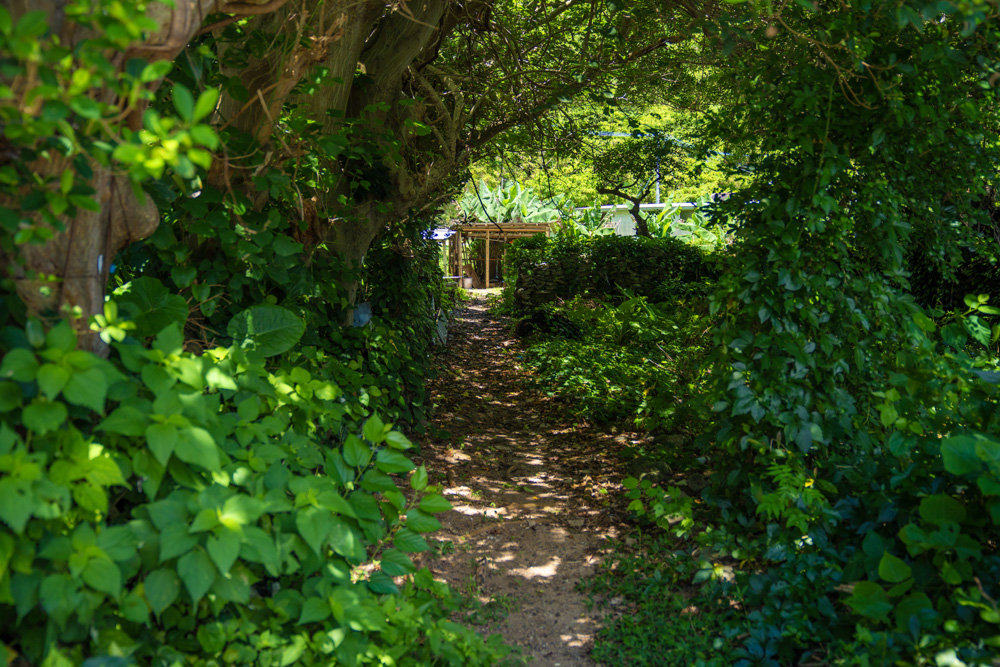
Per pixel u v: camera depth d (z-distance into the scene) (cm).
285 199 373
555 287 1455
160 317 270
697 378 584
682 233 2217
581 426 716
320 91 459
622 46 729
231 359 284
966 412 315
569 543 450
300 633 257
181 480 230
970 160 430
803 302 377
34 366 191
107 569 196
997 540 285
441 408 767
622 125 1022
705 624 332
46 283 212
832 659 276
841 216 377
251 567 253
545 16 755
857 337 385
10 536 185
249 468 260
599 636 341
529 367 974
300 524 244
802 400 374
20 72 170
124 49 184
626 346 983
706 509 445
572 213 2464
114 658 196
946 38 348
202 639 230
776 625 306
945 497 274
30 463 183
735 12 374
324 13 357
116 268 363
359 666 254
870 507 324
